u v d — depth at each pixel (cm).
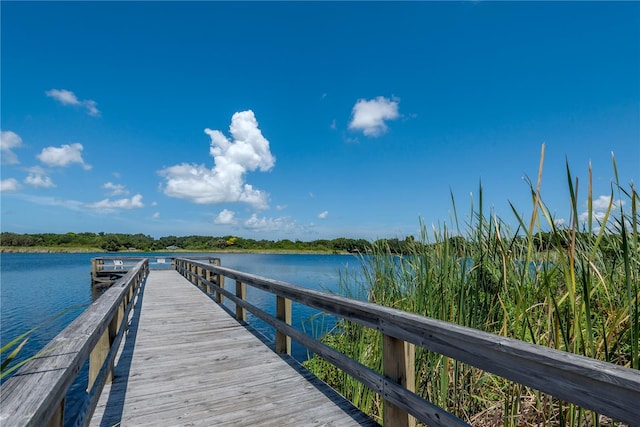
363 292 390
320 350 275
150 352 380
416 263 321
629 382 90
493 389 270
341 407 249
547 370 114
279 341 375
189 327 500
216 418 232
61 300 1611
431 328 162
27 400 93
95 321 183
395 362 195
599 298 222
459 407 254
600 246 241
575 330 164
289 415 236
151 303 714
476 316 247
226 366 336
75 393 625
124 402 256
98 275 1892
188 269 1302
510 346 124
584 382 104
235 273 538
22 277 2717
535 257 230
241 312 536
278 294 374
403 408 182
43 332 1021
